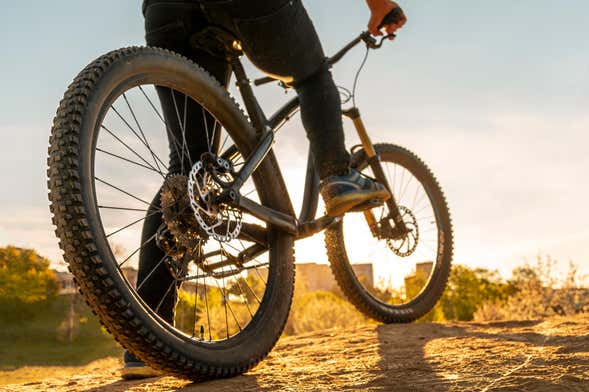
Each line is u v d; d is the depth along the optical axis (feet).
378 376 5.00
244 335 6.41
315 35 7.16
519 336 7.31
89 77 5.27
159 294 6.53
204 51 7.34
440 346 6.83
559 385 4.09
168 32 7.11
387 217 11.69
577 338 6.38
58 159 4.87
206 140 7.31
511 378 4.39
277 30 6.68
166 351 5.21
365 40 8.71
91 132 5.08
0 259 244.42
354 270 11.78
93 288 4.82
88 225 4.79
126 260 5.27
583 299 51.47
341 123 7.50
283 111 8.86
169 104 7.19
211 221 6.46
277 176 7.72
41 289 236.84
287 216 7.50
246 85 7.36
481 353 5.80
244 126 7.24
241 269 7.07
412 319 12.32
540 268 53.98
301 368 6.15
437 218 13.21
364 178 7.97
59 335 187.01
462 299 167.94
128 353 6.73
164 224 6.48
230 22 6.70
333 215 7.80
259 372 6.19
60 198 4.79
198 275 6.59
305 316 48.19
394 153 12.71
